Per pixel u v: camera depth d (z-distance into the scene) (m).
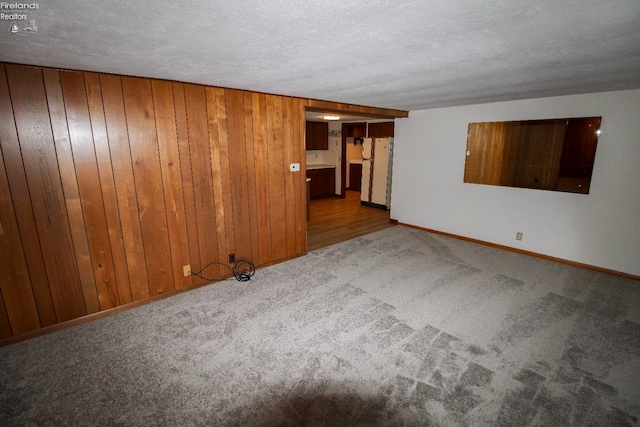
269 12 1.33
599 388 1.94
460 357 2.22
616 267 3.62
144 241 2.90
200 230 3.24
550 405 1.82
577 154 3.73
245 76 2.61
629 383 1.98
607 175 3.57
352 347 2.32
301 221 4.16
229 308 2.88
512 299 3.05
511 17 1.43
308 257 4.19
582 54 2.01
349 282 3.42
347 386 1.96
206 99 3.07
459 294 3.15
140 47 1.81
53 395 1.89
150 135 2.79
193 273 3.26
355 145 9.52
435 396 1.88
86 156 2.52
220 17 1.39
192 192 3.13
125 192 2.74
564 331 2.53
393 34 1.62
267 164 3.67
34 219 2.38
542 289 3.26
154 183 2.88
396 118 5.66
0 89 2.14
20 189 2.30
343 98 3.90
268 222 3.80
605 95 3.47
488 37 1.69
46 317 2.53
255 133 3.50
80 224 2.57
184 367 2.12
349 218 6.45
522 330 2.54
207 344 2.36
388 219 6.34
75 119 2.43
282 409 1.79
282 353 2.26
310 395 1.89
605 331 2.53
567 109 3.74
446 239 5.02
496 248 4.59
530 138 4.09
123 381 2.00
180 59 2.08
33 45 1.76
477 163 4.66
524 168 4.20
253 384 1.97
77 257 2.59
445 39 1.71
